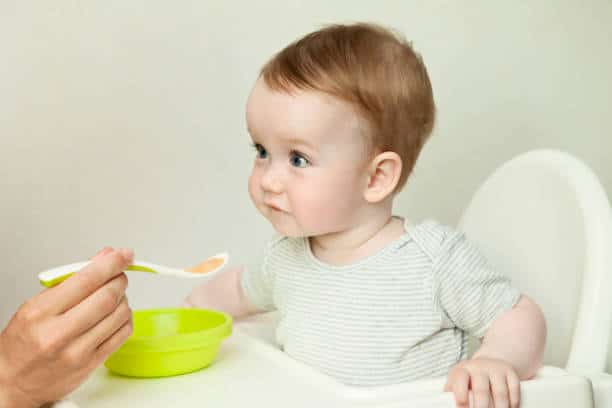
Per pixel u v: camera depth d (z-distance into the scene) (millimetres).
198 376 720
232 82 1334
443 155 1446
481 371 652
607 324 772
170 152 1304
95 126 1253
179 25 1288
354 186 778
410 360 784
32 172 1223
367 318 792
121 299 629
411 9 1410
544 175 916
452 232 814
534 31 1498
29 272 1234
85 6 1230
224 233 1357
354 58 776
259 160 799
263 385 687
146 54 1272
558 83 1523
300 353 826
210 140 1330
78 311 580
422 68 852
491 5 1463
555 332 861
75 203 1251
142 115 1279
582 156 1552
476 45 1458
